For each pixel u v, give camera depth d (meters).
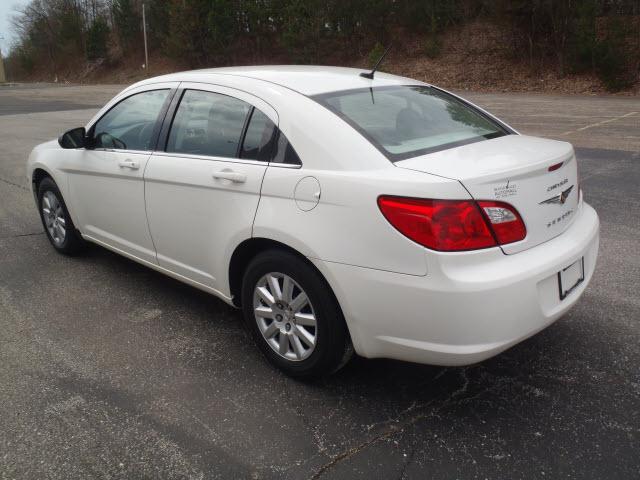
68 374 3.23
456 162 2.65
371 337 2.69
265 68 3.67
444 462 2.48
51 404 2.95
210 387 3.09
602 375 3.09
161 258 3.85
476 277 2.44
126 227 4.07
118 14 50.38
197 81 3.62
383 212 2.53
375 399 2.95
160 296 4.27
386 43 30.62
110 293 4.33
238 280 3.38
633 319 3.68
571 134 11.23
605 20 23.27
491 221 2.49
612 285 4.19
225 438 2.67
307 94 3.09
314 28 31.62
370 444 2.61
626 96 19.66
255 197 3.03
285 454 2.55
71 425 2.78
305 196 2.79
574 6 22.38
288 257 2.91
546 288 2.64
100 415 2.85
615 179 7.37
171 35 40.16
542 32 23.91
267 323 3.20
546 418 2.75
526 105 17.19
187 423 2.78
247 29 37.81
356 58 31.70
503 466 2.44
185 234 3.54
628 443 2.55
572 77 22.67
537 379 3.07
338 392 3.01
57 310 4.05
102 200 4.24
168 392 3.04
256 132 3.14
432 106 3.45
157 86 3.90
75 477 2.44
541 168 2.69
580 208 3.21
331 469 2.45
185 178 3.41
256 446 2.61
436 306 2.46
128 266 4.87
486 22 27.56
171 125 3.69
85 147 4.32
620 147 9.62
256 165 3.06
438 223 2.43
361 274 2.61
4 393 3.05
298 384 3.10
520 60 24.86
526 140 3.20
